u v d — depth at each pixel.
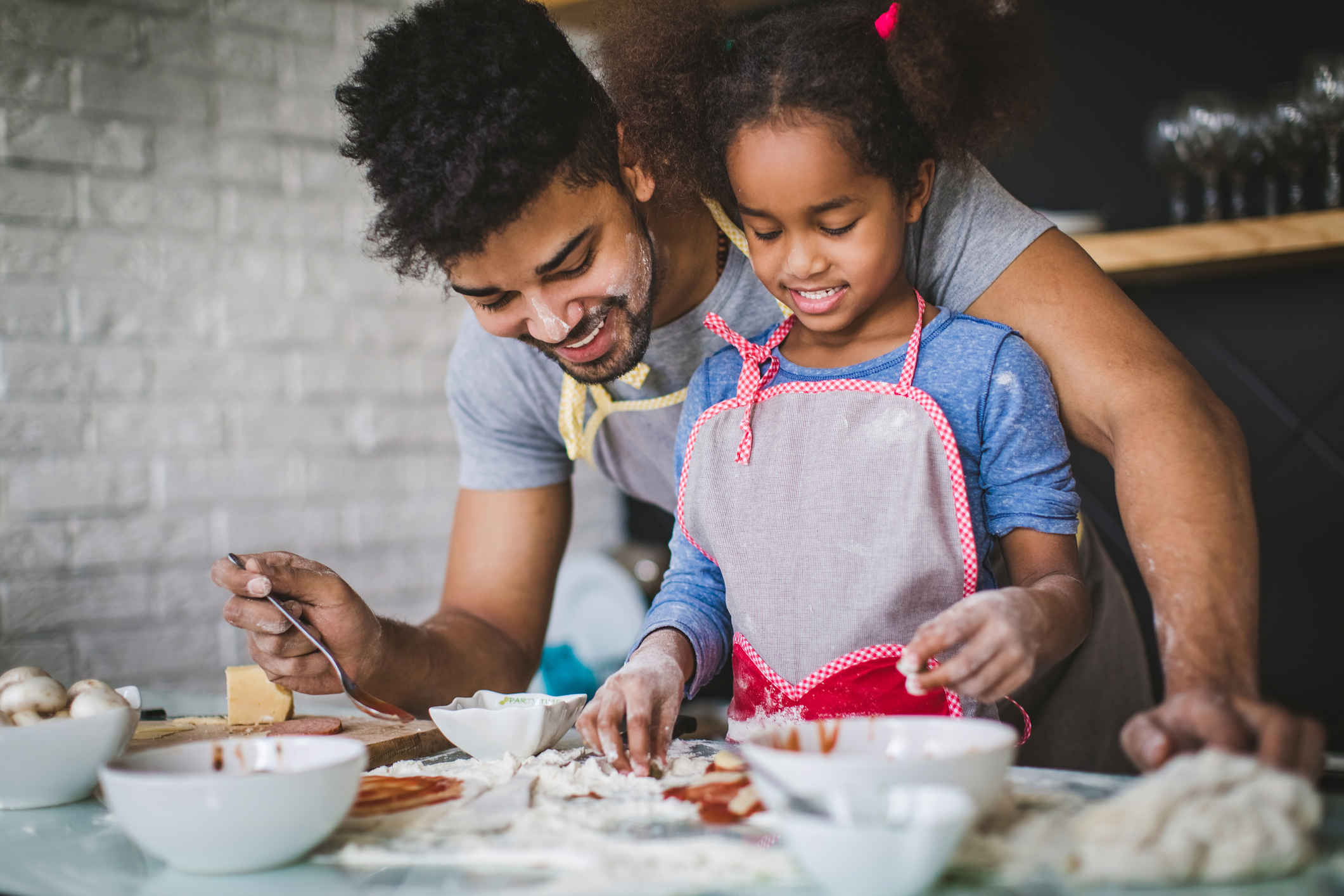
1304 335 1.97
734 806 0.69
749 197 0.89
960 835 0.53
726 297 1.09
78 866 0.65
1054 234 1.03
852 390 0.92
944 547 0.87
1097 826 0.57
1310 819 0.57
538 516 1.34
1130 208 2.16
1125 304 0.97
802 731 0.66
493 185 0.83
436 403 2.49
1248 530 0.81
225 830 0.60
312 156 2.32
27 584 1.96
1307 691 1.99
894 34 0.91
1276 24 2.00
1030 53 1.00
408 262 0.91
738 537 0.94
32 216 1.98
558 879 0.57
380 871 0.62
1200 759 0.59
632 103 0.96
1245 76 2.04
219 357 2.19
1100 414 0.93
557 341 0.94
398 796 0.75
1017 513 0.89
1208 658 0.73
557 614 2.44
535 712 0.86
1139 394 0.90
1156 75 2.12
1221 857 0.55
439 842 0.65
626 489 1.40
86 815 0.78
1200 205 2.09
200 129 2.18
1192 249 1.86
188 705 1.29
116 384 2.07
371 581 2.39
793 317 1.02
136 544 2.08
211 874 0.62
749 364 0.98
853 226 0.88
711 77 0.96
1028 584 0.85
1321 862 0.58
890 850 0.51
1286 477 2.00
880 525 0.89
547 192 0.85
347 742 0.68
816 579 0.91
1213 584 0.78
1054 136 2.23
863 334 0.96
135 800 0.60
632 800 0.73
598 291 0.92
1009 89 0.98
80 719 0.79
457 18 0.88
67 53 2.02
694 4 0.98
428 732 0.97
